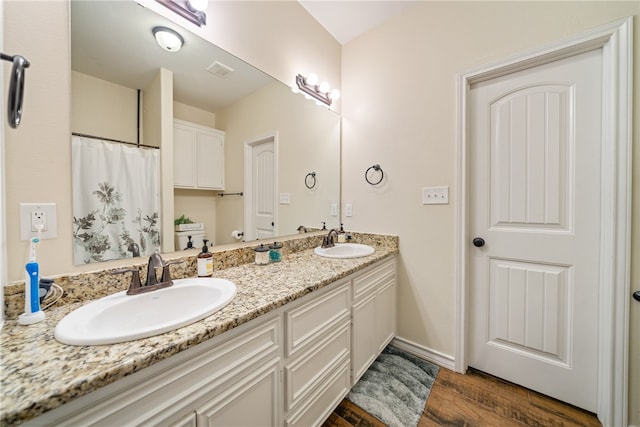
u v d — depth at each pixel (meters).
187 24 1.22
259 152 1.58
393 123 1.89
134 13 1.05
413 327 1.82
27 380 0.49
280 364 0.94
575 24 1.24
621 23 1.13
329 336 1.18
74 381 0.48
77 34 0.90
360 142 2.09
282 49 1.70
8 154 0.75
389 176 1.91
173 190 1.19
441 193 1.67
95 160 0.95
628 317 1.14
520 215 1.45
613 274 1.17
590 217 1.26
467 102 1.57
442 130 1.66
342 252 1.91
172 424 0.63
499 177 1.51
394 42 1.89
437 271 1.70
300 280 1.11
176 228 1.20
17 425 0.43
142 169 1.09
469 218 1.61
